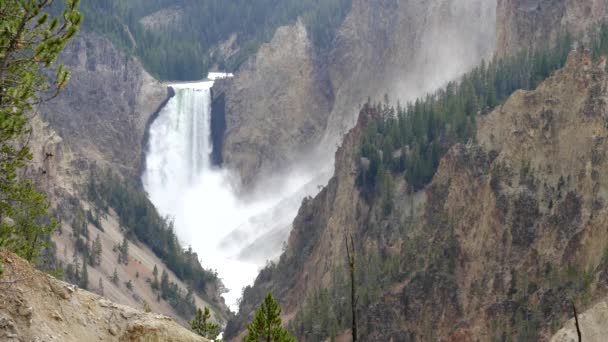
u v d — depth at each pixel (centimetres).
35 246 4138
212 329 4884
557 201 9319
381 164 13525
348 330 10169
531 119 10169
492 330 8569
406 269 10606
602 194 8881
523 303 8500
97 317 2912
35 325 2653
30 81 2952
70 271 11888
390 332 9794
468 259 9762
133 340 2916
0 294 2641
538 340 7919
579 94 9850
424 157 13450
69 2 2827
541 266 8756
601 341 4994
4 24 2752
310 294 11975
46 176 13488
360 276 11319
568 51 13462
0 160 3253
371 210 13238
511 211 9481
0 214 3528
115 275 13612
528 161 9831
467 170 10856
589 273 7825
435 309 9625
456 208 10694
